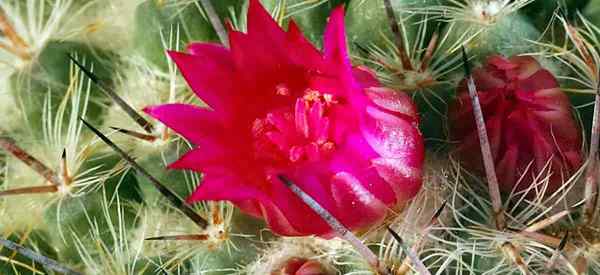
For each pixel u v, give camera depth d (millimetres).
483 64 96
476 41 100
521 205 94
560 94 91
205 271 97
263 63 85
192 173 99
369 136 85
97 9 116
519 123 89
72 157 102
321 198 83
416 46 102
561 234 92
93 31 112
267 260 96
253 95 86
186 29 109
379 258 89
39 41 112
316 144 84
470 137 92
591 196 91
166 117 83
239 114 85
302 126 85
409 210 90
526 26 102
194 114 84
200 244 98
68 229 101
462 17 101
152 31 109
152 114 83
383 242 91
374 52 101
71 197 101
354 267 92
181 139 102
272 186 81
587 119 98
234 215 98
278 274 93
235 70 86
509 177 92
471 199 94
